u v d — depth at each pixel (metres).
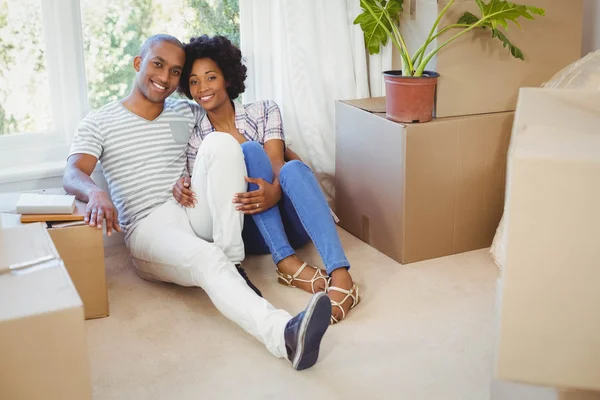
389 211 2.44
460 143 2.38
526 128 1.03
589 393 1.01
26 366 1.06
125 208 2.29
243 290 1.89
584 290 0.90
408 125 2.29
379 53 2.79
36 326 1.05
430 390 1.69
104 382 1.75
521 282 0.92
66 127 2.57
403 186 2.34
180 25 2.70
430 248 2.45
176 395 1.69
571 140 0.96
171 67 2.26
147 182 2.28
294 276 2.21
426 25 2.44
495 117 2.42
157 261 2.13
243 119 2.46
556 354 0.94
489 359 1.83
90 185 2.09
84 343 1.09
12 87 2.48
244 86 2.48
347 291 2.07
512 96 2.49
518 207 0.89
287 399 1.67
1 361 1.05
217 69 2.36
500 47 2.43
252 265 2.45
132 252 2.25
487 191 2.49
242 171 2.12
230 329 2.01
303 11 2.64
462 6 2.35
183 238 2.07
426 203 2.39
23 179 2.45
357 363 1.82
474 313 2.08
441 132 2.34
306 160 2.81
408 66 2.34
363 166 2.55
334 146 2.82
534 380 0.96
